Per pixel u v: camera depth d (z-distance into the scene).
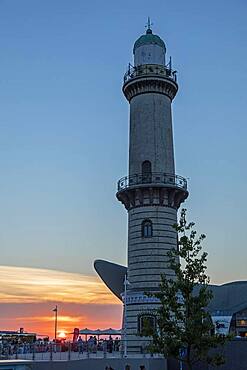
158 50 61.81
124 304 53.72
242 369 39.56
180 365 41.84
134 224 56.12
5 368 25.69
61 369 39.47
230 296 83.12
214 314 75.50
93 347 48.69
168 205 56.28
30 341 53.62
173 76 61.66
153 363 43.06
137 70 61.16
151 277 53.53
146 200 56.19
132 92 61.06
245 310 79.31
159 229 55.12
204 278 32.69
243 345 40.00
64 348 48.81
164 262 54.06
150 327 30.78
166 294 30.55
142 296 52.34
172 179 57.41
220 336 29.84
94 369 41.50
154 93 60.06
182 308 35.22
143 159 57.75
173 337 29.55
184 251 31.16
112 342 51.16
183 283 30.28
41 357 42.66
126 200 57.94
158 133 58.69
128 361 42.72
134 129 59.59
